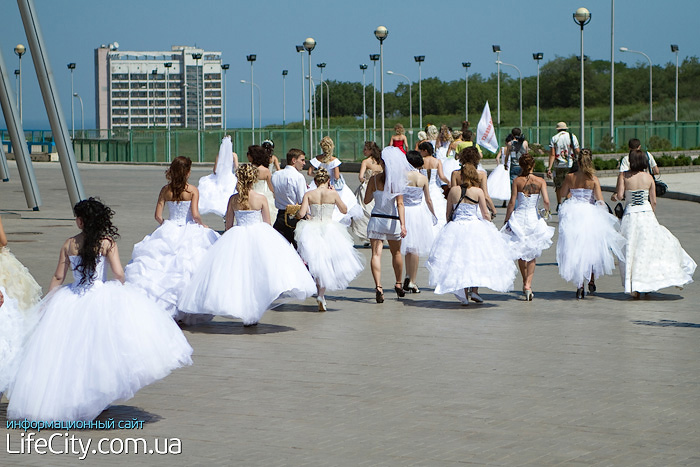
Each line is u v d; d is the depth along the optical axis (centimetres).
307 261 1199
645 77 13625
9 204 2852
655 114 11881
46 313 723
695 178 3944
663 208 2664
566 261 1293
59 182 3934
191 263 1118
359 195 1812
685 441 673
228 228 1115
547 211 1298
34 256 1686
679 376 868
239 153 6794
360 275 1532
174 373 884
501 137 7169
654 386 831
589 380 852
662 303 1270
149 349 711
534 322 1135
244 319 1071
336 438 682
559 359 937
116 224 2203
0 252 824
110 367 700
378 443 670
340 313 1206
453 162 2097
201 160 6862
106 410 761
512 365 912
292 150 1370
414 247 1335
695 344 1005
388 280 1480
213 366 913
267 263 1075
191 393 812
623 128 7050
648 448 657
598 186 1321
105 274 740
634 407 763
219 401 786
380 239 1285
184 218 1146
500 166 2662
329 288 1208
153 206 2723
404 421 725
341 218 1722
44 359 708
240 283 1075
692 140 7188
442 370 891
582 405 769
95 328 708
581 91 3525
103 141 7219
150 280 1102
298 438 684
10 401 707
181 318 1134
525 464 623
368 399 790
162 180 4153
